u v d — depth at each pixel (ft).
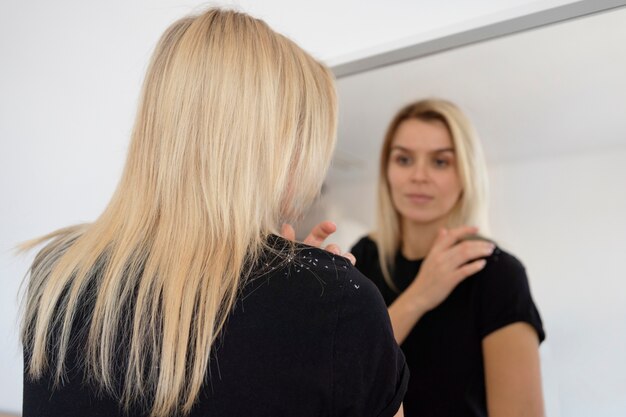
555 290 2.67
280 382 1.42
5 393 4.42
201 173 1.65
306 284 1.51
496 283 2.85
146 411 1.48
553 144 2.75
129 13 4.17
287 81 1.80
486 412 2.80
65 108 4.44
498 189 2.94
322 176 1.96
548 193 2.75
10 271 4.50
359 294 1.54
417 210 3.22
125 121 4.10
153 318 1.50
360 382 1.47
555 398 2.59
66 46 4.46
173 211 1.64
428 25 3.26
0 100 4.73
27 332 1.77
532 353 2.68
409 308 3.06
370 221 3.44
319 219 3.60
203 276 1.53
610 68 2.57
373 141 3.40
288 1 3.83
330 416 1.44
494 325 2.81
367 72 3.39
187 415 1.43
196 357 1.43
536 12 2.76
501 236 2.90
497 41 2.90
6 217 4.68
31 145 4.60
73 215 4.33
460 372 2.90
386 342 1.55
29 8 4.67
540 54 2.78
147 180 1.72
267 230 1.73
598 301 2.53
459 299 2.96
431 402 2.96
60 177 4.43
